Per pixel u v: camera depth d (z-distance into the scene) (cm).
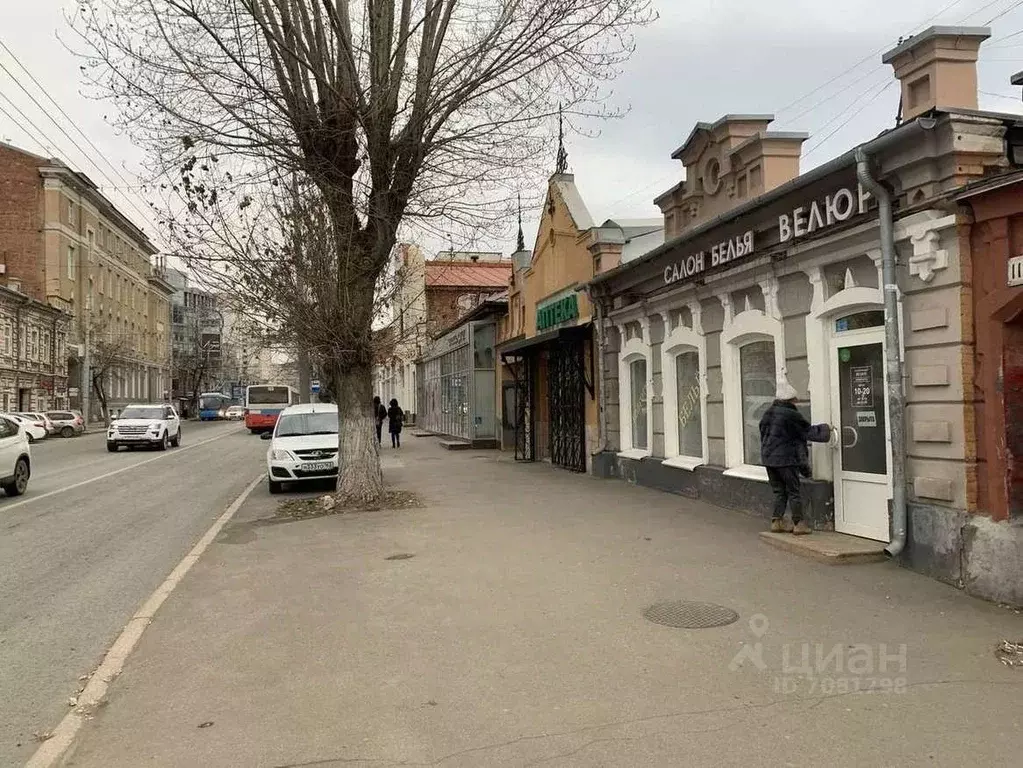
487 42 1098
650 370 1318
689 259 1109
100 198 5862
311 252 1164
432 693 456
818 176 780
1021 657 477
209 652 545
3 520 1219
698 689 447
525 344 1806
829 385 838
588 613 600
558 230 1778
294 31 1084
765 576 686
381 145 1147
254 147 1098
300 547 920
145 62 1020
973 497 627
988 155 643
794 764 357
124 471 2064
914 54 721
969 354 632
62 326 5225
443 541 912
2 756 406
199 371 9012
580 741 388
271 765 375
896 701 421
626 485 1359
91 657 570
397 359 1909
